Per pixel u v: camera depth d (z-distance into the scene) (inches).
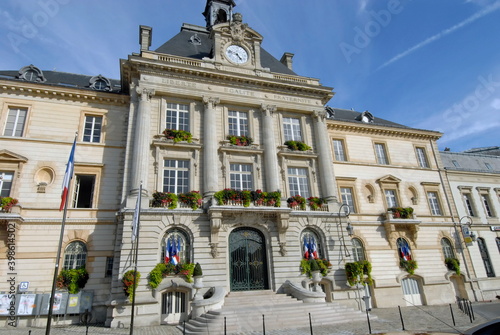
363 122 1214.9
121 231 761.6
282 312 635.5
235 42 1040.8
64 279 738.2
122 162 887.1
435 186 1235.2
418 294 1045.2
